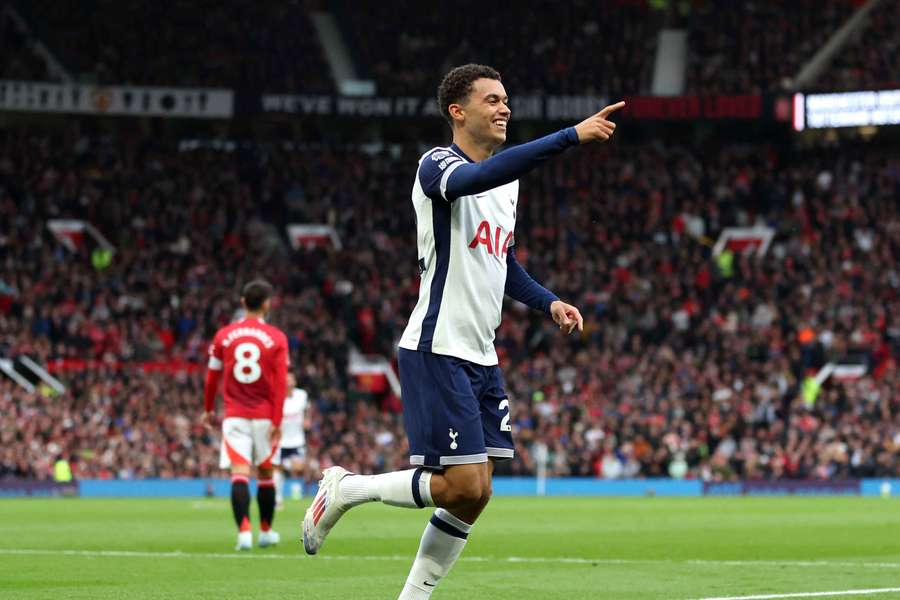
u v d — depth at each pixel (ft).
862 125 267.80
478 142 39.70
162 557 71.87
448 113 39.93
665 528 107.34
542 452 213.46
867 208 275.39
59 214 265.95
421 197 38.55
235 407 75.61
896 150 290.97
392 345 244.83
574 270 260.83
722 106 271.90
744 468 213.87
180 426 206.49
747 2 298.97
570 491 213.66
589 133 35.04
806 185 283.59
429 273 38.47
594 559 73.72
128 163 279.90
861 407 222.07
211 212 272.31
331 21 301.22
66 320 234.58
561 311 40.01
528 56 294.25
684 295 254.68
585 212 278.26
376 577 60.03
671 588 55.47
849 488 208.64
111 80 277.03
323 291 255.29
